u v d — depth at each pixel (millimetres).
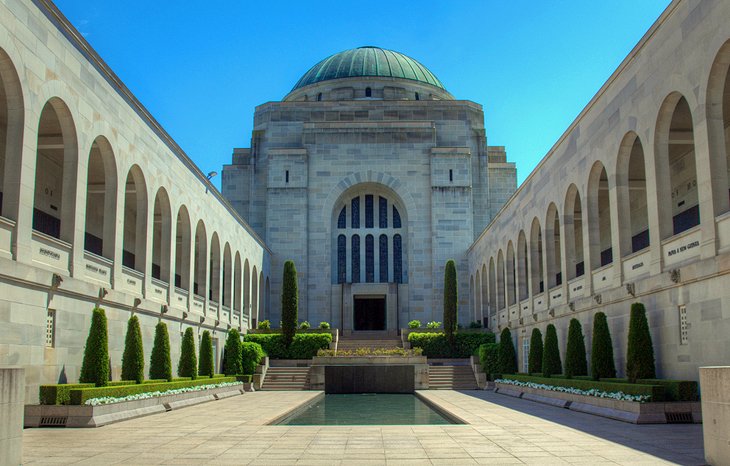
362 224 65062
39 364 20703
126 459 14172
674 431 17891
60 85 22156
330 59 80250
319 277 62375
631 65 25312
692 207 31609
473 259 59375
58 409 19844
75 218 23234
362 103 68000
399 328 61375
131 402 22750
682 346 21438
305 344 49062
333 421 24016
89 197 36000
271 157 63906
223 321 44344
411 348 49656
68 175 23266
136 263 30438
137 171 29891
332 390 43406
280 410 26297
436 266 62062
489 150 73562
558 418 22062
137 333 25844
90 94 24500
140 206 30578
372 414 26953
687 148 31484
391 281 63750
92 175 33719
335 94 75000
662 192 23281
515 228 43469
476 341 49500
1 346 18672
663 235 23109
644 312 22906
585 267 30688
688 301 21094
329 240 63031
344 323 60750
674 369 21969
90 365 22312
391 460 13977
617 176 26906
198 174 38969
